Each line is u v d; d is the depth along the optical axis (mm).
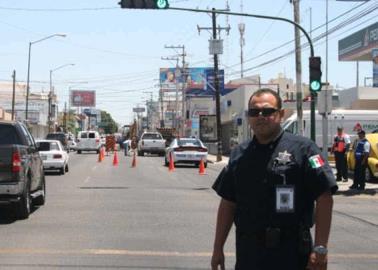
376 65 39000
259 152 4699
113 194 20656
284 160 4598
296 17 28328
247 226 4652
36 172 16219
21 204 14516
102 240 11867
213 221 14461
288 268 4535
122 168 36062
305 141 4680
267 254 4559
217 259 4945
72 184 24625
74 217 15055
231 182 4863
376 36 40000
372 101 45719
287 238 4559
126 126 108562
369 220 15094
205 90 92062
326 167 4613
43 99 107062
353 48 43938
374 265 9875
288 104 47125
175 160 36562
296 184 4578
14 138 14805
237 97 58062
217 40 47594
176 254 10555
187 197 19797
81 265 9633
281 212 4539
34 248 11016
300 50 28438
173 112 119938
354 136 36344
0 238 12039
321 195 4586
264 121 4664
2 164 13914
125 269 9383
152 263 9828
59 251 10750
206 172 33000
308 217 4668
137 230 13086
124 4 21844
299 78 28266
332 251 11047
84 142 63500
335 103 53781
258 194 4613
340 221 14891
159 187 23438
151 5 21891
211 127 69312
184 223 14141
